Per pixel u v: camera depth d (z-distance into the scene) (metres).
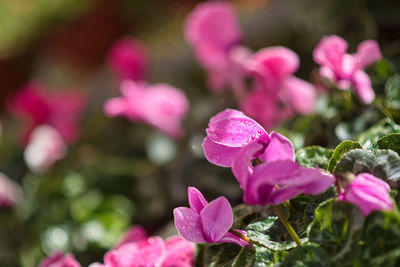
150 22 1.91
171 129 0.96
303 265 0.40
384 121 0.54
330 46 0.58
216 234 0.42
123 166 1.14
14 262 0.98
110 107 0.94
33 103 1.16
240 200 0.74
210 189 0.77
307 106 0.73
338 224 0.40
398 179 0.42
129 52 1.05
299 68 1.07
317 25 0.98
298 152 0.48
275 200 0.40
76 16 1.96
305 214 0.43
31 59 1.97
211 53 0.87
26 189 1.12
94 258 0.94
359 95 0.58
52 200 1.05
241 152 0.40
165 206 0.92
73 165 1.16
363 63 0.57
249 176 0.40
